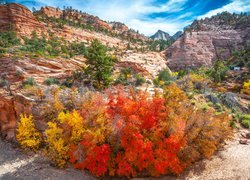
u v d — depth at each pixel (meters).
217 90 61.59
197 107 29.70
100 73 39.19
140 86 45.75
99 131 18.61
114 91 34.44
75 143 20.34
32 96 27.72
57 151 20.55
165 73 61.53
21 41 87.31
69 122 20.03
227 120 24.62
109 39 154.38
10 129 26.16
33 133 23.25
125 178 19.00
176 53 125.62
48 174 19.47
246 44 126.69
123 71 57.53
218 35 138.50
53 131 20.53
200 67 112.44
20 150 23.66
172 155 18.03
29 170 20.14
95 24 190.62
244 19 157.00
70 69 49.38
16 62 44.38
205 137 20.34
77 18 181.50
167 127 18.75
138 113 18.89
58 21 143.50
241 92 58.81
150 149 17.61
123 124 17.86
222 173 19.03
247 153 22.39
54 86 33.06
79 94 28.17
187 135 19.55
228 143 24.78
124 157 18.06
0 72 41.91
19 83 37.84
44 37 98.38
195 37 135.75
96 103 21.11
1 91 31.80
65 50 75.00
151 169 18.55
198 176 18.94
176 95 22.28
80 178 18.97
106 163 18.38
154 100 19.47
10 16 109.19
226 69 83.12
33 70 43.88
